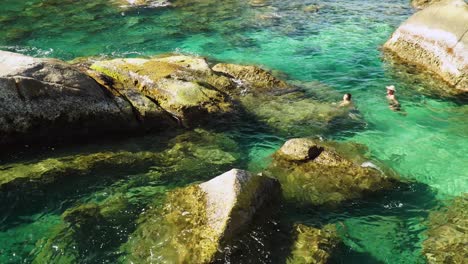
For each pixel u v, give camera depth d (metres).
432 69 18.38
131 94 13.02
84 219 9.35
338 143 12.80
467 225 9.75
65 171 10.67
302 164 11.33
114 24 23.94
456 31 17.47
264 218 8.96
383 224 9.79
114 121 12.17
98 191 10.27
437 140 13.66
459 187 11.29
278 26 24.55
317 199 10.37
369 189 10.77
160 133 12.77
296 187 10.67
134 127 12.51
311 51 21.02
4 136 10.83
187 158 11.82
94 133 12.04
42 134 11.33
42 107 11.12
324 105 15.40
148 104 12.95
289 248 8.52
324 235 8.99
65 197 9.99
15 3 26.64
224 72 16.72
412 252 9.05
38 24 23.12
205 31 23.53
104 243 8.71
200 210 8.72
